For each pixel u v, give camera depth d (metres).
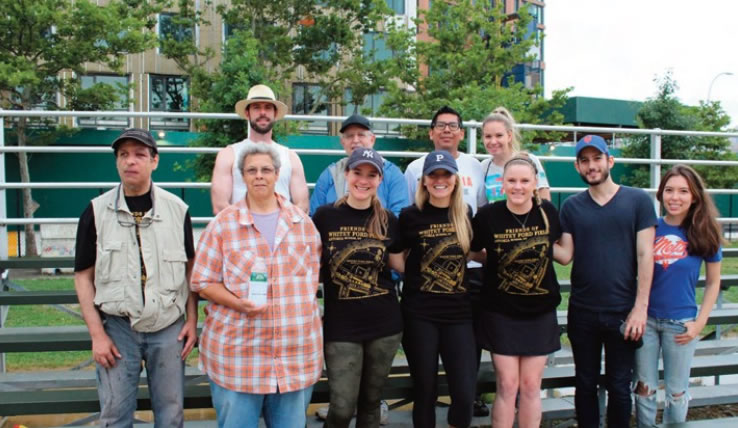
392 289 3.04
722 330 5.96
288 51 17.31
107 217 2.74
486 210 3.21
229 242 2.67
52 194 15.09
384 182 3.55
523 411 3.18
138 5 16.09
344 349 2.90
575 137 19.44
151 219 2.78
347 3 17.36
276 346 2.65
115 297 2.70
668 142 18.09
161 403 2.80
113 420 2.73
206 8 18.31
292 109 20.06
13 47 12.97
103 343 2.71
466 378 3.03
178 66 17.83
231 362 2.65
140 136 2.72
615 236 3.22
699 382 5.44
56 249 11.20
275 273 2.67
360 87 18.41
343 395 2.88
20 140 12.98
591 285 3.24
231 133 12.15
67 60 13.05
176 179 15.92
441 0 19.03
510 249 3.12
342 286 2.92
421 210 3.12
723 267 9.77
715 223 3.26
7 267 4.44
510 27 19.31
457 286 3.09
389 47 19.00
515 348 3.12
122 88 14.48
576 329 3.32
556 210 3.25
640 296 3.18
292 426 2.73
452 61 18.30
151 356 2.79
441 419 3.77
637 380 3.38
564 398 4.14
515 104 16.59
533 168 3.12
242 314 2.65
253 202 2.74
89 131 15.55
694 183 3.26
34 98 13.74
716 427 3.26
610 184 3.31
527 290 3.13
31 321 6.00
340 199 3.07
